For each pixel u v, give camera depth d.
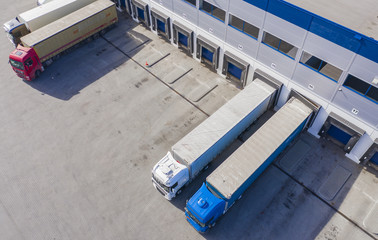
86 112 30.94
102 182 25.73
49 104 31.81
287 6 22.64
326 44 22.12
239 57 30.16
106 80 33.88
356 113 23.77
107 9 37.28
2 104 32.00
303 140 27.94
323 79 24.12
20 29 35.38
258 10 24.91
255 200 24.33
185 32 33.62
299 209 23.73
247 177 21.86
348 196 24.23
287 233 22.56
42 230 23.16
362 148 25.09
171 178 22.34
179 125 29.44
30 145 28.47
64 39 35.03
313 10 22.94
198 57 34.94
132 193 24.98
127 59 36.09
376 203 23.72
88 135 29.03
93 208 24.20
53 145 28.41
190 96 31.84
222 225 23.08
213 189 21.72
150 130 29.17
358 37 19.88
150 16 37.56
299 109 26.41
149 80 33.62
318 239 22.16
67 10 37.59
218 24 29.59
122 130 29.30
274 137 24.28
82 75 34.56
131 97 32.06
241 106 26.58
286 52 25.95
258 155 23.14
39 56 33.62
